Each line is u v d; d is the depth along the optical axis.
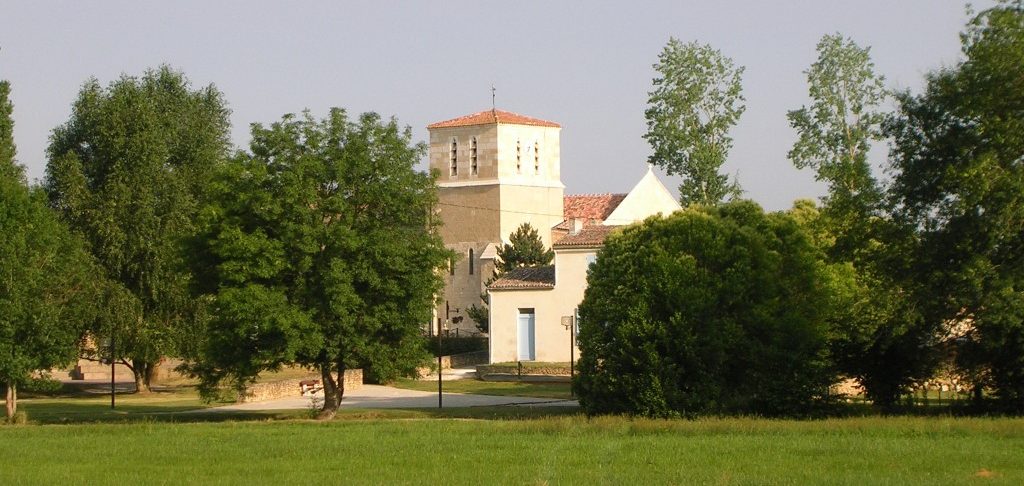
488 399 54.69
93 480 26.11
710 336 40.62
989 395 40.50
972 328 40.12
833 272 46.59
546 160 98.38
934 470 25.45
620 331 41.19
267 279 43.38
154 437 35.12
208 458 29.73
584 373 42.44
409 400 55.06
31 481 26.06
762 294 41.91
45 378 46.38
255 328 42.97
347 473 26.39
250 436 34.97
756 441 30.95
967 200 37.97
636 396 40.78
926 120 40.28
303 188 43.03
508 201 96.00
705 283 41.47
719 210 44.25
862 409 42.06
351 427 37.75
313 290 43.56
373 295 44.56
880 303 40.03
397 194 44.25
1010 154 38.28
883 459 27.08
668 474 25.31
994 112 38.44
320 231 43.03
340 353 44.19
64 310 47.78
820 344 41.56
